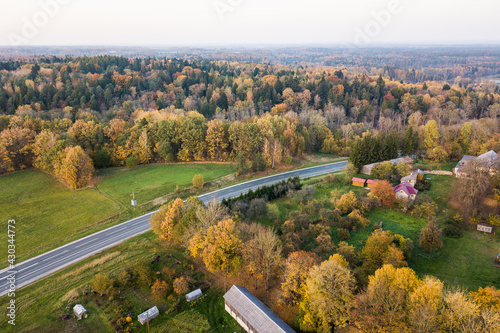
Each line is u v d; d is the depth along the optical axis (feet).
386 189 284.82
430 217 262.47
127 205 299.17
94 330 163.63
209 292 193.98
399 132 463.01
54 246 235.81
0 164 354.74
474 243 231.30
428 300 139.54
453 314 134.82
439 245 222.89
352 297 157.69
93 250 232.32
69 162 320.29
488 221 247.50
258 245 197.67
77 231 255.70
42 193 316.60
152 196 317.42
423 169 354.54
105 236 250.78
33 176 352.90
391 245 203.82
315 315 161.27
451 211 270.46
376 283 153.48
